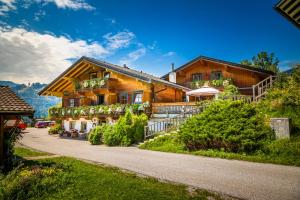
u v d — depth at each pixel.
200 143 13.68
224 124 12.78
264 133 11.92
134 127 19.72
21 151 16.31
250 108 12.77
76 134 29.14
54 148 18.64
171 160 12.12
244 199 6.57
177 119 18.84
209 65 29.20
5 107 10.48
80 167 10.74
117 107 24.53
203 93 20.70
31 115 11.41
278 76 18.23
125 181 8.38
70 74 30.91
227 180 8.34
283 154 10.86
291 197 6.64
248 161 11.16
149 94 24.25
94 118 28.45
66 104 33.81
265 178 8.39
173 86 24.36
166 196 6.85
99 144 21.38
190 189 7.47
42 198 7.04
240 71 26.92
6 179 8.04
